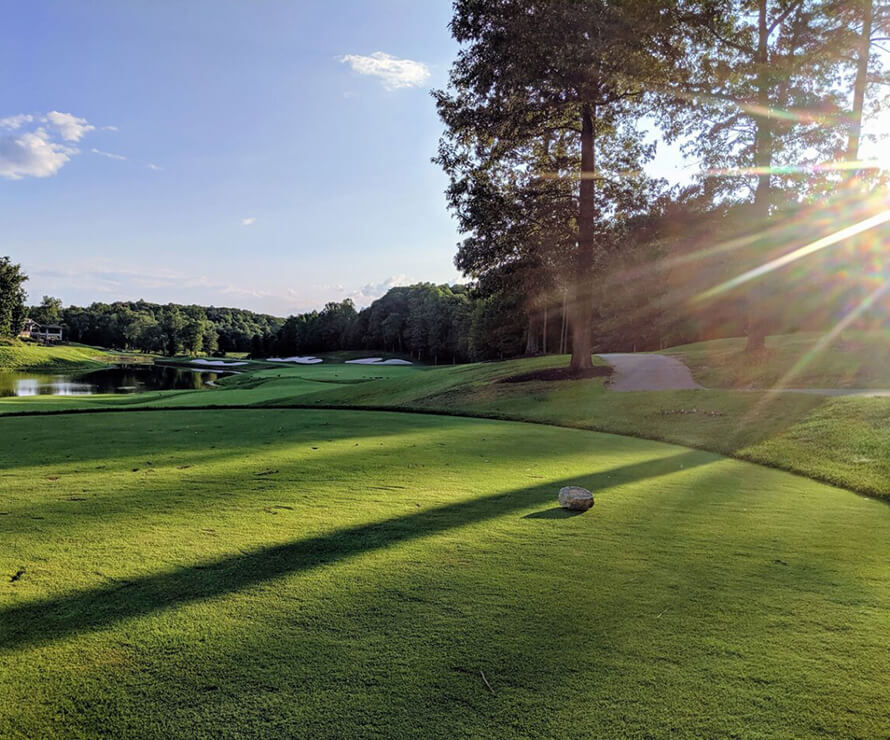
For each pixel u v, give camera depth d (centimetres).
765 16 1666
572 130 1955
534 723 196
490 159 1883
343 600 291
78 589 300
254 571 329
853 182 1638
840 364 1507
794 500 531
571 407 1434
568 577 326
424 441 907
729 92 1652
